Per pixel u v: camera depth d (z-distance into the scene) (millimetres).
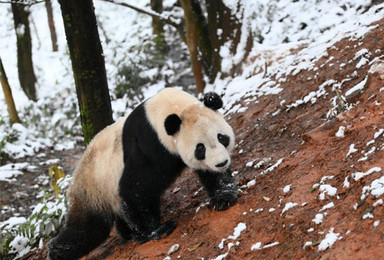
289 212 4320
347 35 7277
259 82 8148
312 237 3924
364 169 4242
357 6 9906
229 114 7750
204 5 12180
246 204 4953
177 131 4895
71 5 7016
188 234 5098
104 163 5711
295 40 10289
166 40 14273
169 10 14227
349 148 4691
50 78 16625
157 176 5199
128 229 6008
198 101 5227
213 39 10242
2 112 14586
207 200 5648
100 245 6551
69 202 6137
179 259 4730
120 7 20203
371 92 5312
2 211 9445
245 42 9891
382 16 7262
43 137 12789
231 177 5219
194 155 4812
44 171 10922
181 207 5941
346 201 4055
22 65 14914
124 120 5664
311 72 7062
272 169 5270
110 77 13383
